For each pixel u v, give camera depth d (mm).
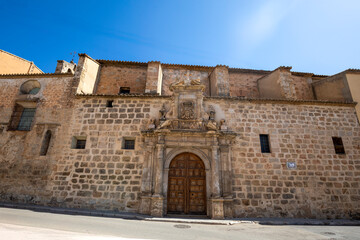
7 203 11289
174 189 11719
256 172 12055
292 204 11555
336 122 13516
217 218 10586
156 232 7191
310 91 17766
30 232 5574
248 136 12789
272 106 13617
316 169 12352
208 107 13289
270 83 16719
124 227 7625
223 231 8023
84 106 13406
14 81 14938
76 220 8328
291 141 12852
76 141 12930
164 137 12125
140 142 12469
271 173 12086
